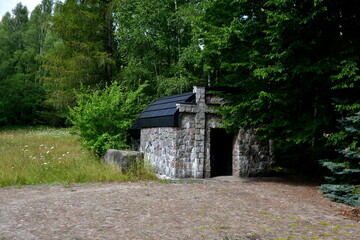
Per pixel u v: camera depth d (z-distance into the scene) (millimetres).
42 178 10273
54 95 23047
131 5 22016
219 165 13727
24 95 36375
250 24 11156
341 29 10352
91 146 14320
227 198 7996
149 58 22203
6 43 39594
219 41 11758
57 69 22312
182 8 21297
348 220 6410
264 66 10812
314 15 9438
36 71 37781
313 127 10047
